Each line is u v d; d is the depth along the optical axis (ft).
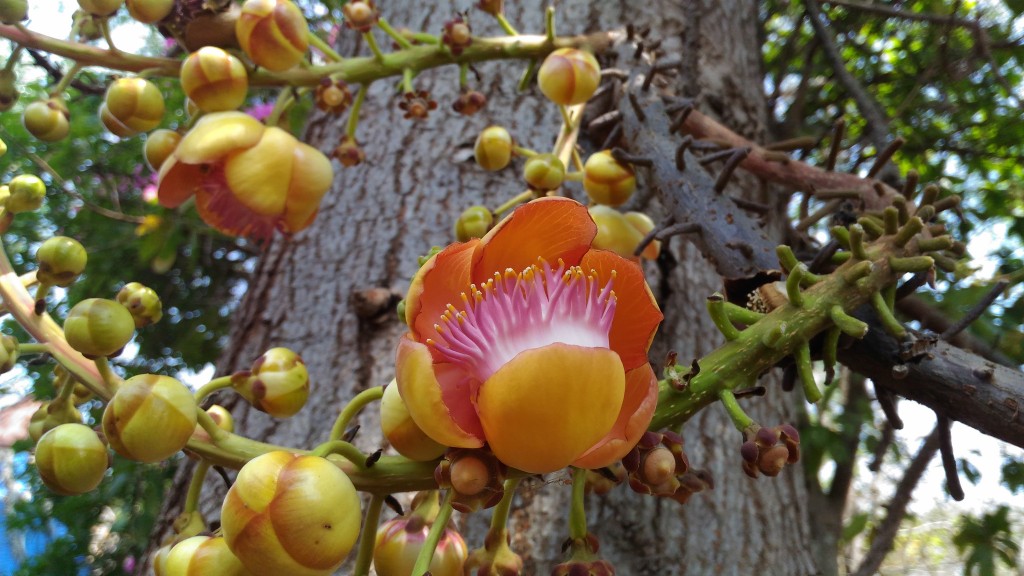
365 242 1.67
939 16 2.41
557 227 0.70
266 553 0.62
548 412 0.54
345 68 1.19
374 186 1.77
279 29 1.05
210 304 3.33
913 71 2.86
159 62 1.09
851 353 0.78
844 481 2.24
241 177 1.02
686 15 1.98
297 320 1.59
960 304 1.84
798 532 1.49
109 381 0.79
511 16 1.95
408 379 0.59
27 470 3.12
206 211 1.12
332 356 1.50
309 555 0.63
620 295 0.70
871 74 2.97
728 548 1.31
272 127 1.07
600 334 0.65
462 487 0.59
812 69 3.04
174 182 1.08
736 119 1.91
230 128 1.01
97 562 3.02
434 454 0.70
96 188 3.13
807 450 2.23
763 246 0.95
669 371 0.69
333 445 0.69
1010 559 2.19
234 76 1.04
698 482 0.69
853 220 1.11
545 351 0.54
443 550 0.81
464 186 1.70
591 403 0.55
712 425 1.45
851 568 2.96
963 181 2.80
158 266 2.90
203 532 0.79
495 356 0.63
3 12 0.99
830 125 2.89
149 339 3.27
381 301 1.51
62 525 3.42
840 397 2.51
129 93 1.04
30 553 3.54
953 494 0.77
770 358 0.70
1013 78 2.77
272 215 1.05
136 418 0.70
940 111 2.78
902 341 0.73
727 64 1.99
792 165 1.31
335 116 2.02
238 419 1.47
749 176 1.82
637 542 1.27
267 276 1.74
